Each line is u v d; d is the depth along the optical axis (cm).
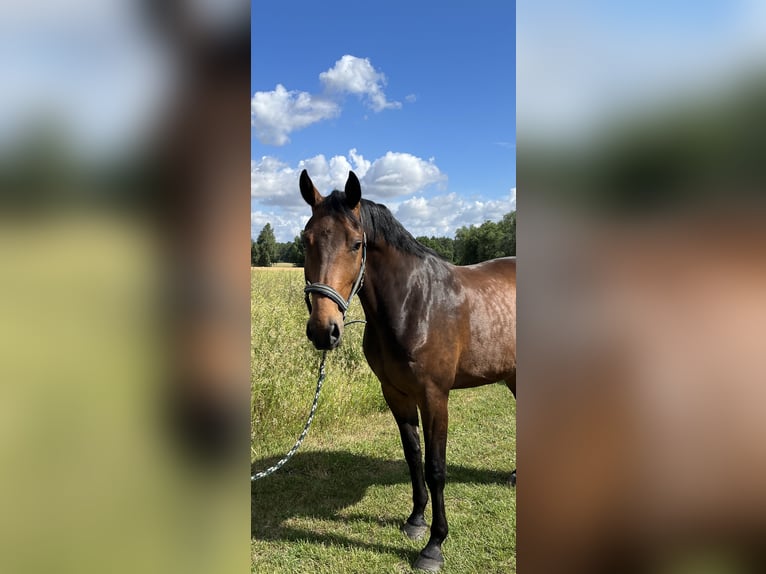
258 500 355
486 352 307
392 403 304
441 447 274
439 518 274
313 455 436
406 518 330
